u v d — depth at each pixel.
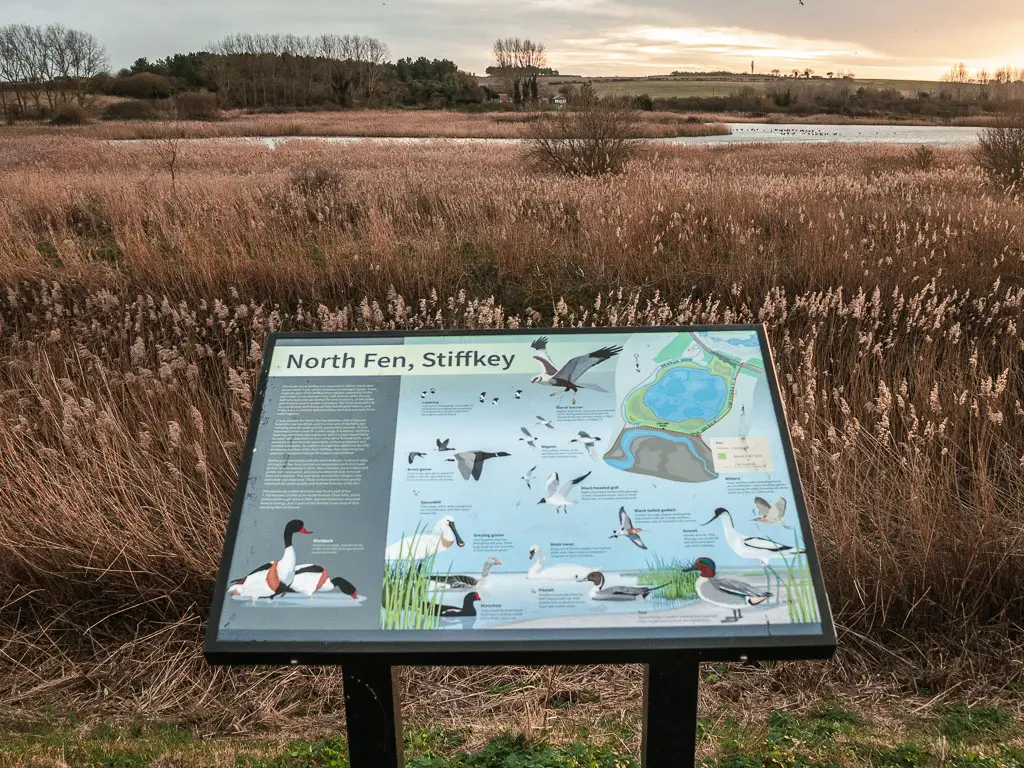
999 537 4.83
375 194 12.00
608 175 16.25
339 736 3.72
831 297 7.62
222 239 9.62
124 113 59.97
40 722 4.04
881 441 5.60
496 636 2.34
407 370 2.86
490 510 2.55
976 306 8.07
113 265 9.31
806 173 18.33
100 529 5.01
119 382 6.82
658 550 2.46
